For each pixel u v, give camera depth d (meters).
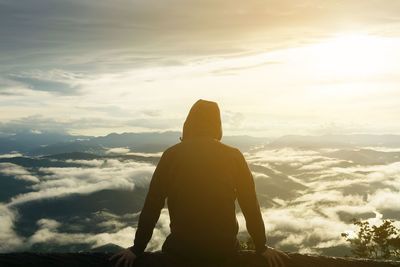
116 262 2.23
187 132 2.63
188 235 2.29
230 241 2.31
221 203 2.32
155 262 2.26
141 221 2.36
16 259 2.13
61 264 2.14
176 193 2.38
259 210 2.44
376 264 2.32
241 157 2.49
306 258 2.33
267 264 2.27
